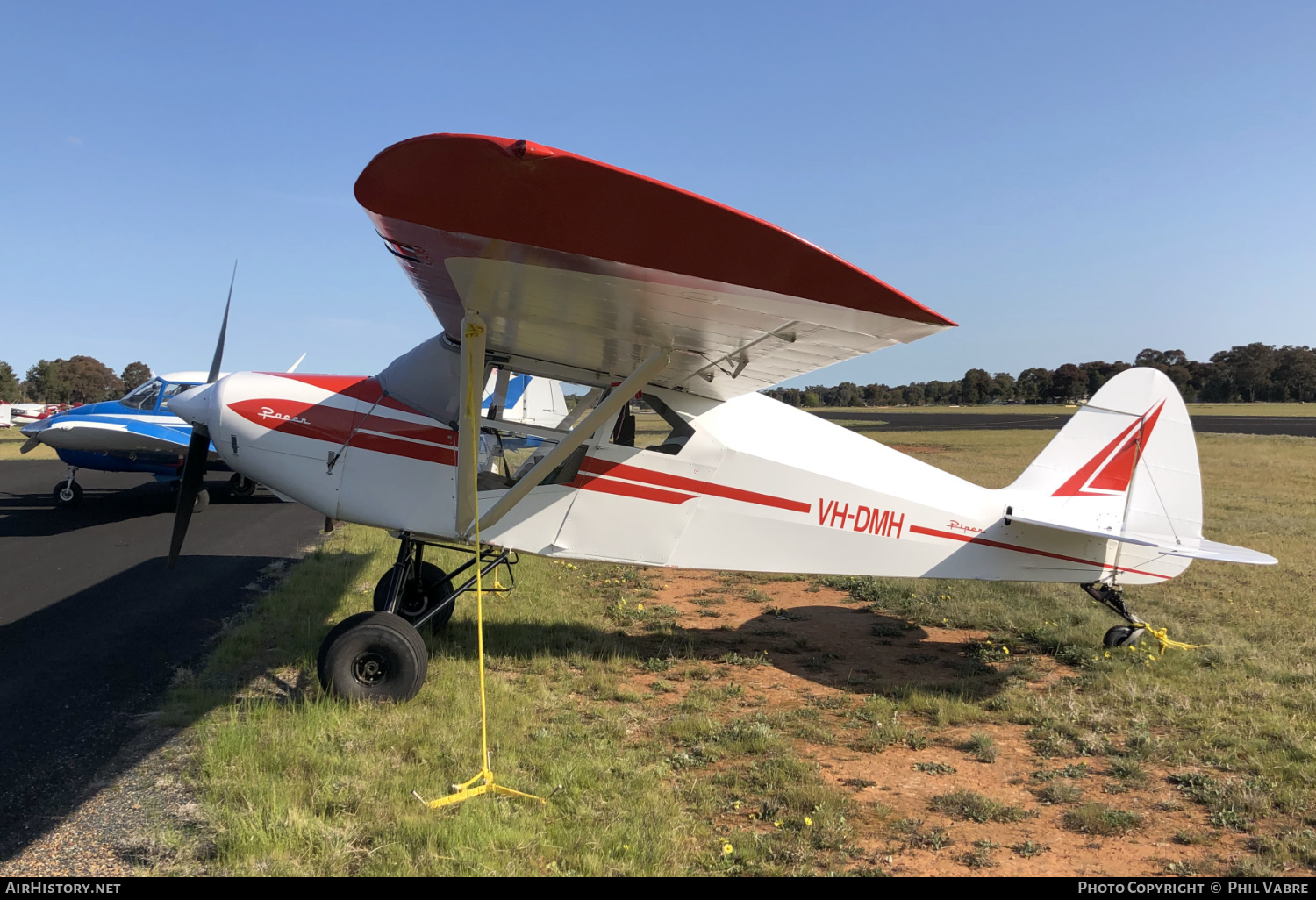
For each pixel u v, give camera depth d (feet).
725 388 15.98
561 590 24.84
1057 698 15.71
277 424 15.85
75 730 12.82
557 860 9.34
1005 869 9.52
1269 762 12.44
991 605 23.25
